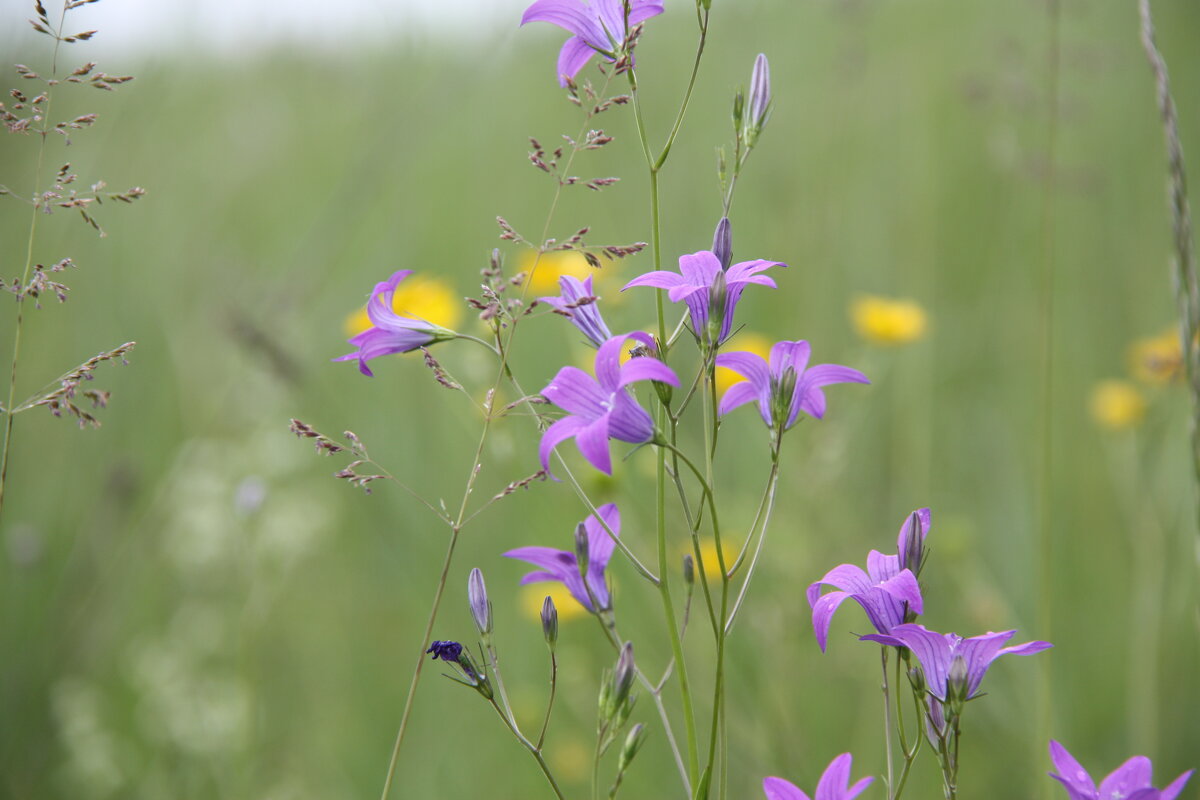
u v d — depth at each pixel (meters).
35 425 5.21
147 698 3.88
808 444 4.43
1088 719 3.90
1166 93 2.55
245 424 4.86
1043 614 3.35
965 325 5.79
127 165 6.54
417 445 4.78
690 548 3.86
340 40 7.32
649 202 5.96
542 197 6.21
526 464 4.33
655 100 6.50
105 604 4.29
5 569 4.51
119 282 5.82
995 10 7.22
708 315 1.78
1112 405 4.54
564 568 1.96
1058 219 6.13
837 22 6.62
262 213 6.68
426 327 1.94
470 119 6.65
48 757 3.90
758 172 6.06
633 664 1.74
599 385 1.67
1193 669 3.96
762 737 3.44
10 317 5.30
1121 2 7.30
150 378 5.37
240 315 4.29
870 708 3.66
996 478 4.90
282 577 4.12
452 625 4.29
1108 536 4.56
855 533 4.34
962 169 6.31
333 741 4.05
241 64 7.32
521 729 3.88
